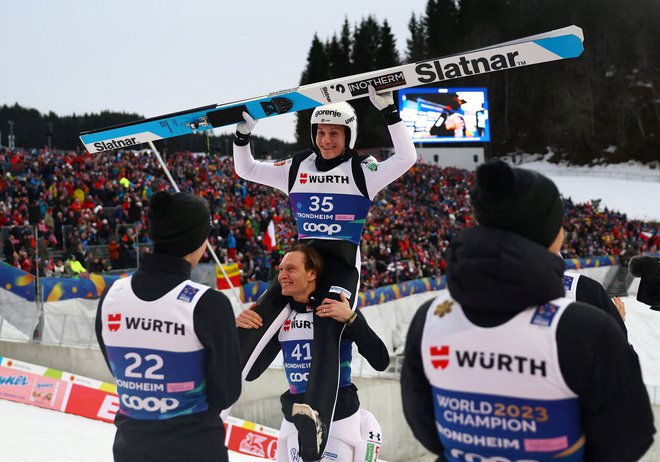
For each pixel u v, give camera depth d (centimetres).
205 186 3033
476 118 4844
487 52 365
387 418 1380
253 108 413
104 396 1090
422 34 8712
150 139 429
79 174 2511
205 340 265
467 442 201
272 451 1075
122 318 272
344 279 395
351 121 406
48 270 1605
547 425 191
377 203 3756
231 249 2130
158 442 268
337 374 370
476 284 194
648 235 3866
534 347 189
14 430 940
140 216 2144
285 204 3238
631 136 7081
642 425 192
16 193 2227
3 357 1234
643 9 7150
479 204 206
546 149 7662
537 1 7944
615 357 186
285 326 403
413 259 2556
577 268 2792
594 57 7238
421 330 212
